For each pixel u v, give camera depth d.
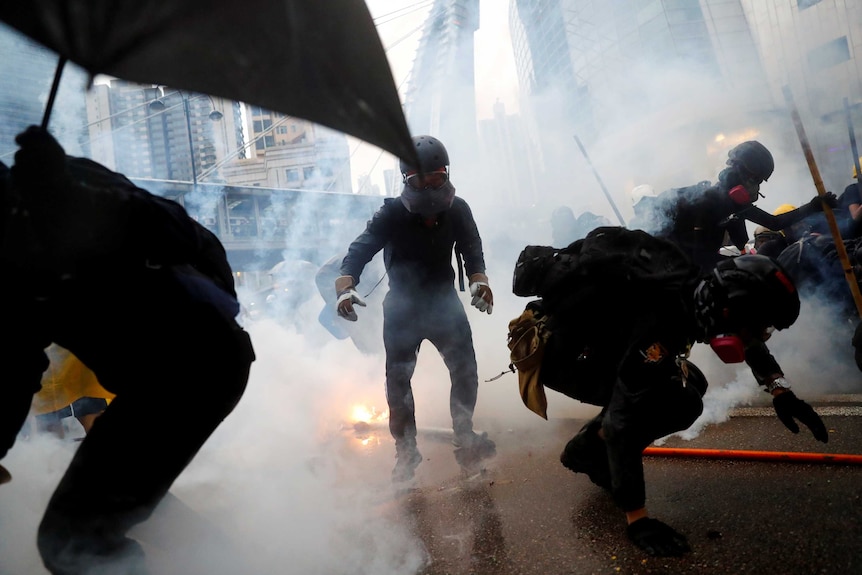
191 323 1.95
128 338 1.93
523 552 2.54
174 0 1.46
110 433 1.92
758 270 2.42
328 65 1.60
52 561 1.87
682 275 2.53
